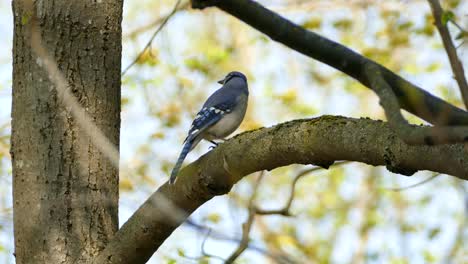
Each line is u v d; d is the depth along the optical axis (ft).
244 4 39.06
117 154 28.94
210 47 73.26
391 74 36.55
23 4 30.96
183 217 29.48
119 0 31.76
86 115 30.40
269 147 26.45
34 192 29.73
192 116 62.90
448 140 19.38
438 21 34.50
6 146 51.19
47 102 30.12
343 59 38.60
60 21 30.60
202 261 38.42
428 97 35.09
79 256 29.35
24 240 29.68
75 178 29.86
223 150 27.84
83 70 30.63
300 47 39.34
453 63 33.17
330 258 82.43
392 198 83.41
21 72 30.71
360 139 24.02
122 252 29.04
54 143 29.91
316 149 25.31
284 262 29.04
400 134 21.12
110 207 30.22
